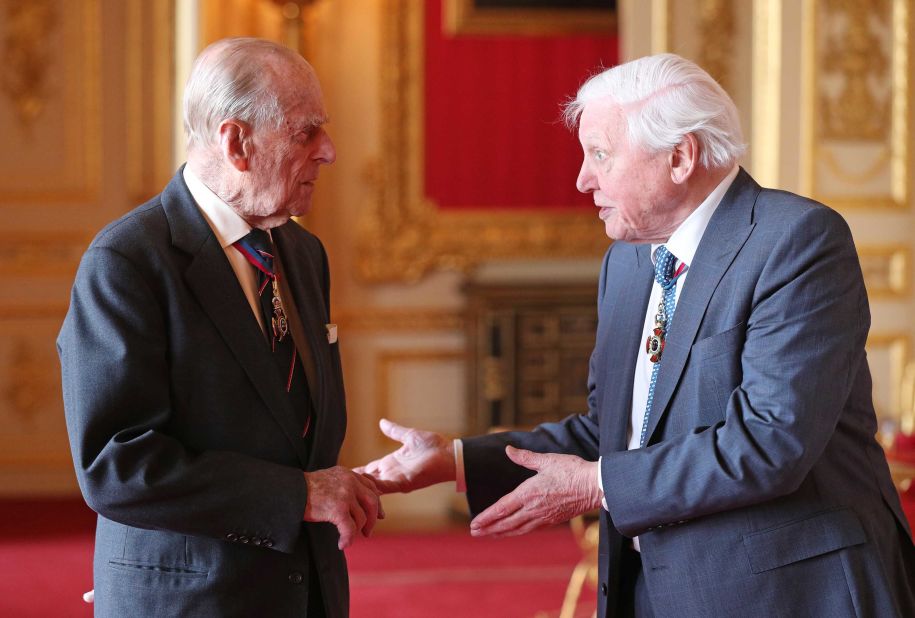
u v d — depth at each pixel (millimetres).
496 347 7410
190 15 6645
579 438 2482
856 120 6590
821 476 2018
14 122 7086
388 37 7594
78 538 6066
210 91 2008
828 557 1961
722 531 1990
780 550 1961
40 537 6086
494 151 7734
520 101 7742
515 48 7707
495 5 7664
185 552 1973
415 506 7215
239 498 1919
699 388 2043
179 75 6719
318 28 7516
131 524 1910
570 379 7469
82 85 7113
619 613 2256
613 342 2291
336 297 7648
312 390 2145
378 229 7648
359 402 7680
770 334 1960
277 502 1938
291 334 2139
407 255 7691
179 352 1979
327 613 2066
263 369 2037
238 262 2096
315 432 2115
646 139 2045
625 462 2033
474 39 7672
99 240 1980
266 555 2002
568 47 7734
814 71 6531
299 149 2033
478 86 7695
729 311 2033
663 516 1984
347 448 7680
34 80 7086
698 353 2045
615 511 2020
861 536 1978
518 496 2127
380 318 7695
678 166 2061
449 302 7762
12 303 7094
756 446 1906
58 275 7137
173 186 2107
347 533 1956
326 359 2221
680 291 2135
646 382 2209
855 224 6625
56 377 7141
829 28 6543
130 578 1982
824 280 1964
